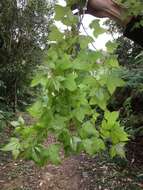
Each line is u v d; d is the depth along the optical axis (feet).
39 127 3.34
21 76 33.58
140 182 14.82
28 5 32.45
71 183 15.66
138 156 16.89
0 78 33.19
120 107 19.34
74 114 3.29
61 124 3.29
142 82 16.83
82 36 3.55
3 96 33.71
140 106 18.83
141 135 17.85
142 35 5.59
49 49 3.61
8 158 18.47
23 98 36.11
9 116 27.45
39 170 17.12
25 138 3.41
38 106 3.33
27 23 32.68
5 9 31.78
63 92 3.28
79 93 3.28
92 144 3.40
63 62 3.18
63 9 3.64
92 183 15.26
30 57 33.06
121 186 14.58
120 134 3.51
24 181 16.19
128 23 5.40
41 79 3.18
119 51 26.09
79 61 3.24
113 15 4.91
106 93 3.39
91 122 3.52
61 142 3.43
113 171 15.88
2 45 32.89
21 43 32.91
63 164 17.46
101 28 3.56
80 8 3.94
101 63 3.41
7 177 16.52
